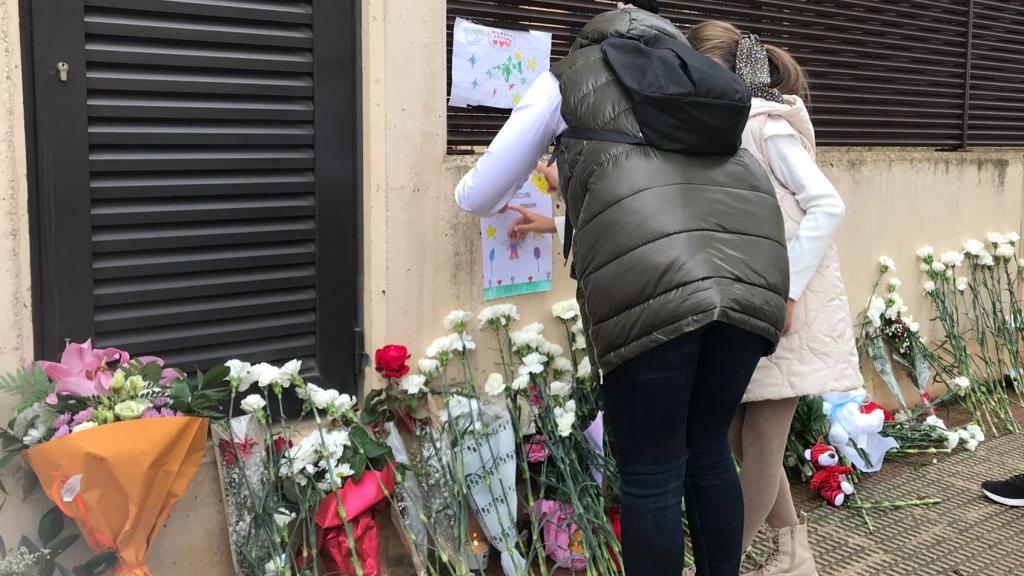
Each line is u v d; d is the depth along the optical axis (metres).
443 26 2.66
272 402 2.51
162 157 2.27
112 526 1.93
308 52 2.49
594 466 2.78
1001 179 4.70
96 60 2.16
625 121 1.91
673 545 1.94
